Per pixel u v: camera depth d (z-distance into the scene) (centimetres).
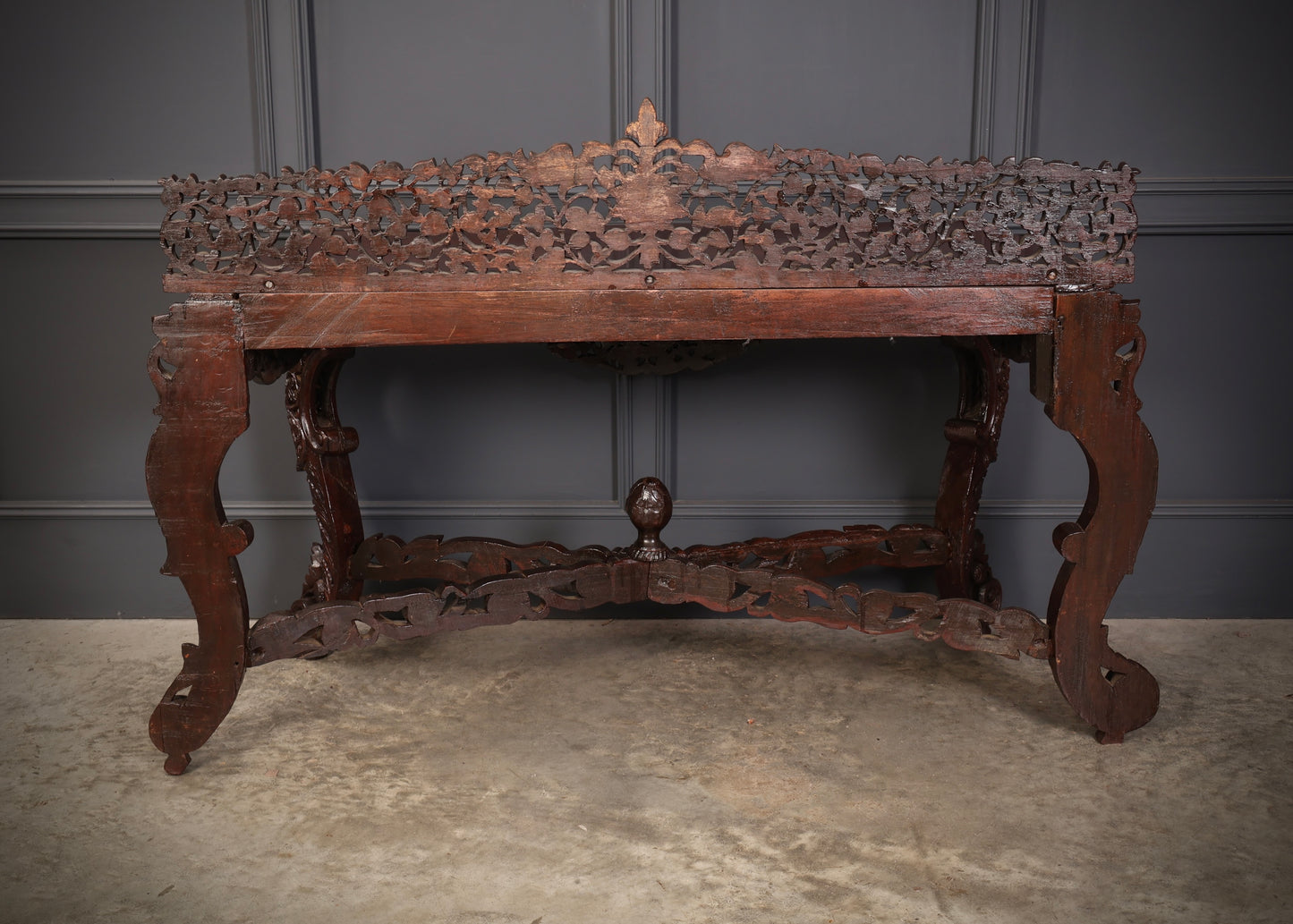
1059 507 273
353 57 259
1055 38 257
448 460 278
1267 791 184
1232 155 261
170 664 249
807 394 273
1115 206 238
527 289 184
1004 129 258
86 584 281
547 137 262
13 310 270
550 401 275
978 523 276
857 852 165
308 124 259
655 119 181
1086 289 188
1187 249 264
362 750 203
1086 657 200
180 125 262
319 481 244
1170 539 275
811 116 261
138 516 277
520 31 258
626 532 278
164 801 183
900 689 231
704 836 170
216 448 186
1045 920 147
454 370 273
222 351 184
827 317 186
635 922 147
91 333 271
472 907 151
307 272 184
